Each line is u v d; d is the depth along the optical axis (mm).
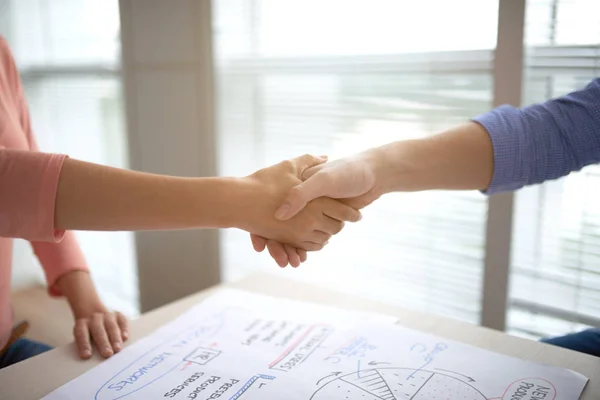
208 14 1473
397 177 739
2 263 831
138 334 724
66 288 834
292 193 667
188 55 1527
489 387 558
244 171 1578
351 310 781
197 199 620
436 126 1222
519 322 1187
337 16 1334
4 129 805
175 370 618
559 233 1096
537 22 1039
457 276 1249
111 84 1970
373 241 1381
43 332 1919
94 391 577
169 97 1606
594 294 1072
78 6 2006
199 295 860
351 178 699
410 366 606
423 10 1188
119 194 584
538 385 559
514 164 723
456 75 1165
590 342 704
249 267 1615
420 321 745
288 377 590
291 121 1463
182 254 1716
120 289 2178
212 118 1531
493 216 1133
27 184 564
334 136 1392
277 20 1436
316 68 1392
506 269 1139
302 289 882
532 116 730
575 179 1054
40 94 2287
